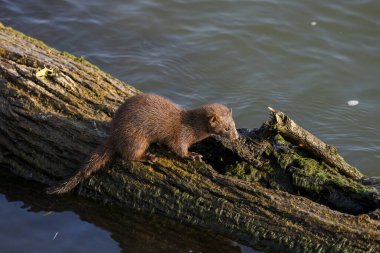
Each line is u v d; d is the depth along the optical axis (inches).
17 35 620.4
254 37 897.5
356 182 512.7
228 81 832.9
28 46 597.3
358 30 914.7
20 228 518.9
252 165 515.8
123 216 525.7
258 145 518.9
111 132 511.8
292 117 780.6
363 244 464.4
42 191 547.8
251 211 489.4
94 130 530.6
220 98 804.6
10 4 956.6
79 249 502.0
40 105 544.1
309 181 503.8
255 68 852.6
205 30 910.4
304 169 507.8
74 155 531.8
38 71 554.9
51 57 587.5
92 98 557.9
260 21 924.6
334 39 898.7
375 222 466.9
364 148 740.7
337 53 877.2
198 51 875.4
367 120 781.9
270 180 510.9
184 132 525.7
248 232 492.7
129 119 509.7
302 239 478.3
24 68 557.3
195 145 558.3
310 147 518.9
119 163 517.7
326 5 955.3
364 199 491.8
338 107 799.7
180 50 876.0
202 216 502.9
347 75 844.6
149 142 520.1
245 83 829.8
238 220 492.7
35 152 546.9
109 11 946.7
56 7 955.3
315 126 770.8
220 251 502.6
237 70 848.3
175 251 505.7
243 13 941.2
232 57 867.4
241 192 492.7
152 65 850.1
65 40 892.6
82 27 915.4
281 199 486.6
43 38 893.8
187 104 791.7
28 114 539.8
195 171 506.9
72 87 557.9
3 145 559.2
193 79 834.2
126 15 937.5
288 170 510.6
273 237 486.0
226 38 894.4
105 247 506.6
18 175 561.9
